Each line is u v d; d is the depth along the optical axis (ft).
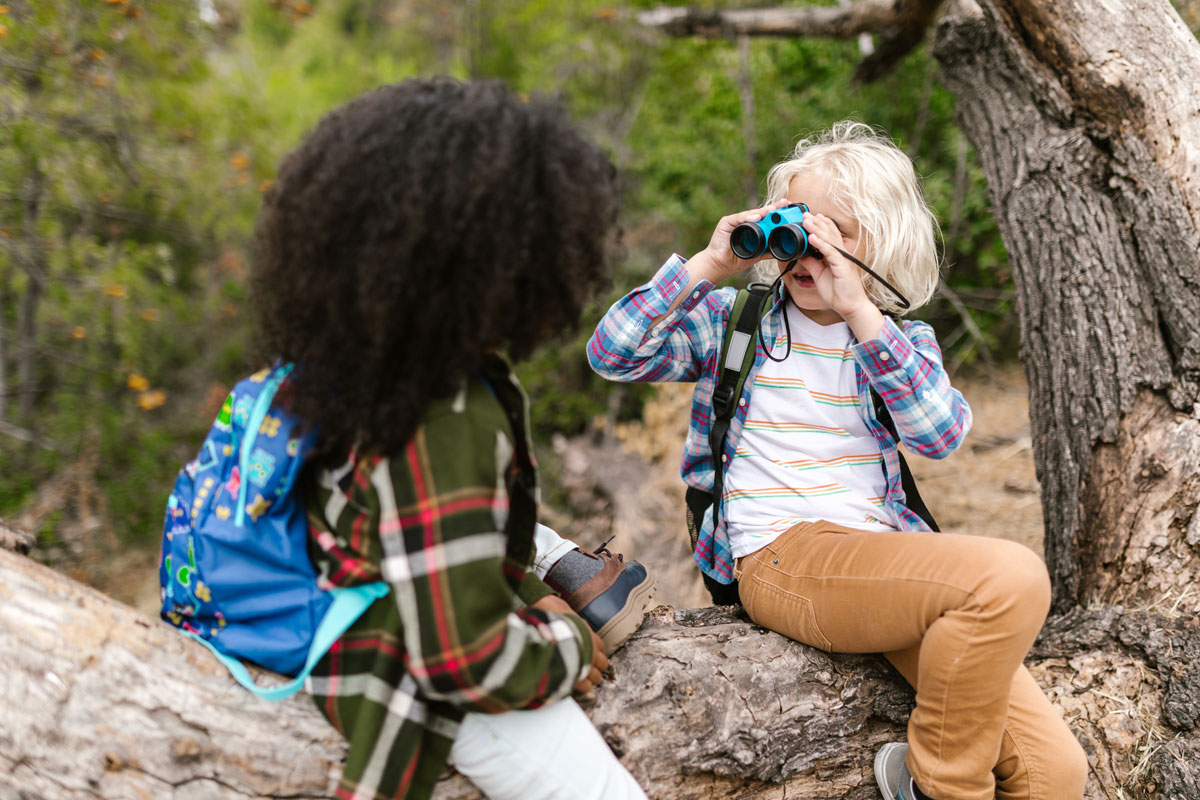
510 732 4.01
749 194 17.40
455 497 3.58
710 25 14.24
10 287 16.34
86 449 15.90
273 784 4.13
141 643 4.15
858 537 5.05
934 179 15.58
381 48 37.68
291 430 3.83
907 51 12.66
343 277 3.49
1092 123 7.81
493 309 3.52
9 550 4.72
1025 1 8.09
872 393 5.34
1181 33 7.79
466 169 3.41
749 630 5.51
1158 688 6.13
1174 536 6.57
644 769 4.81
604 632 4.97
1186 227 7.11
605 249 3.91
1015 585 4.35
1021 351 8.05
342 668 3.98
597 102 23.32
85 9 14.57
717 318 5.79
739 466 5.63
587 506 14.85
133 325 17.40
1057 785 4.88
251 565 3.99
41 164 14.56
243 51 26.13
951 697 4.49
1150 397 6.98
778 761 5.09
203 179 18.88
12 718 3.89
